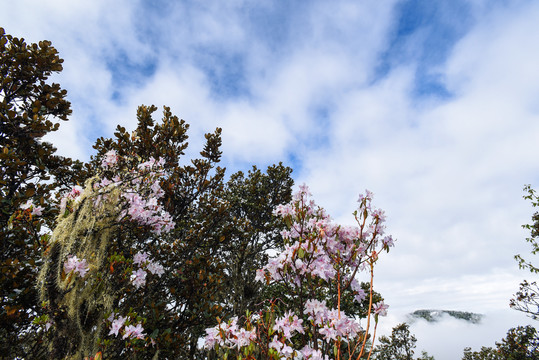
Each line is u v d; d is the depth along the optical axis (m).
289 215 2.99
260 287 7.23
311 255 2.65
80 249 3.08
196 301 5.21
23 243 3.55
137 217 3.91
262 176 11.45
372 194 2.85
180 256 5.84
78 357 2.80
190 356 5.67
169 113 6.41
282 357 2.22
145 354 4.18
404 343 19.61
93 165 5.91
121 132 5.67
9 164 3.60
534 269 7.93
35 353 3.21
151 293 4.86
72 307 2.81
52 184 4.62
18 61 4.17
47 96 4.57
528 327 10.31
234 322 2.52
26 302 3.65
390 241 2.67
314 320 2.44
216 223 6.82
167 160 5.89
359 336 2.18
